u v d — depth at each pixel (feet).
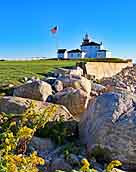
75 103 48.39
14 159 18.31
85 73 133.80
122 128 31.76
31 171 18.40
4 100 41.11
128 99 34.76
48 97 53.31
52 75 96.37
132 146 31.04
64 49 337.31
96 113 34.63
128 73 179.52
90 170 18.45
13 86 62.69
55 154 32.63
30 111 25.02
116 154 31.50
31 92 53.67
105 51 359.87
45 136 35.81
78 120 40.88
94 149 32.65
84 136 35.47
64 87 65.16
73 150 33.45
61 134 35.91
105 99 35.12
